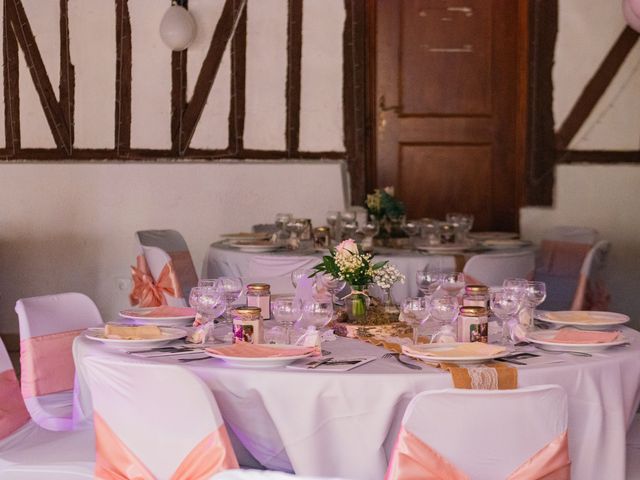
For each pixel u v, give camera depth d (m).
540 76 6.86
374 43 6.92
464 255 4.80
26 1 6.46
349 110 6.85
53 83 6.53
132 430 2.35
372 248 5.19
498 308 2.84
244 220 6.83
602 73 6.84
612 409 2.55
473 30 6.93
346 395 2.37
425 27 6.92
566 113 6.88
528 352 2.68
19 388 3.28
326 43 6.81
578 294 4.84
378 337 2.94
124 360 2.59
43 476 2.70
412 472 2.07
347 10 6.80
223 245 5.42
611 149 6.89
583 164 6.90
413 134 6.98
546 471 2.12
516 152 6.99
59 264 6.61
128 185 6.68
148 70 6.64
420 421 2.08
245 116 6.77
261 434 2.46
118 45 6.59
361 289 3.15
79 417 3.02
